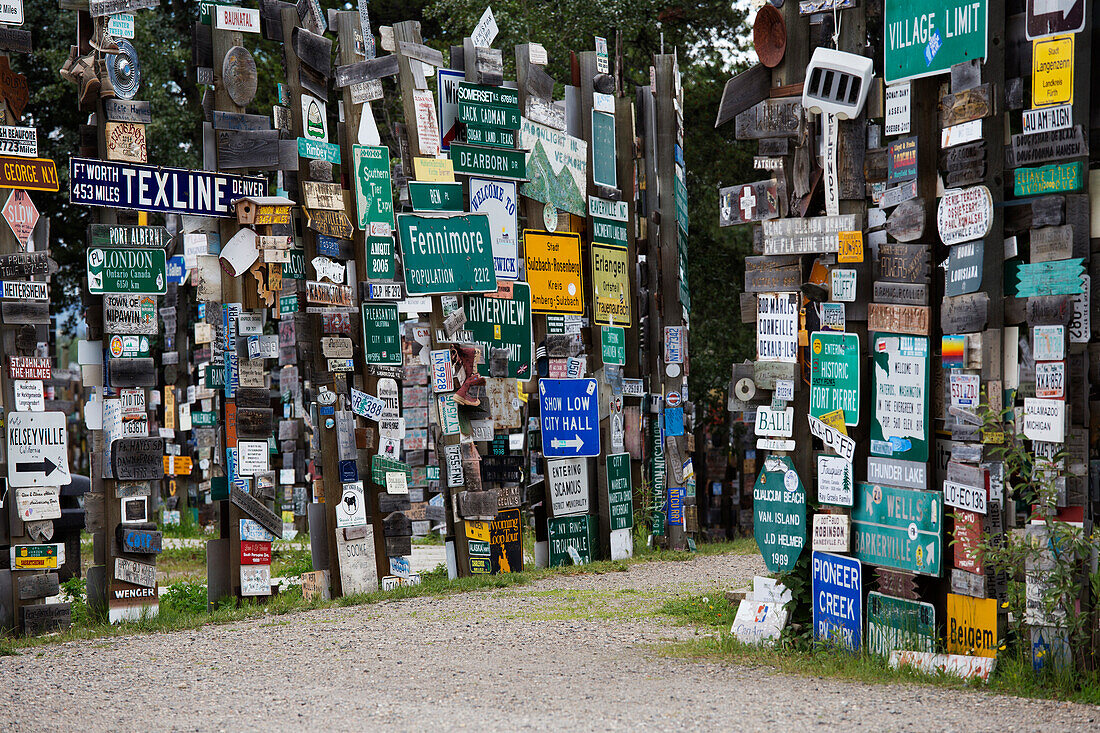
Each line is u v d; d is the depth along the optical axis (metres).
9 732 6.59
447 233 13.64
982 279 7.64
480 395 14.02
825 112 8.43
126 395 11.23
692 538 17.09
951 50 7.87
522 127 14.66
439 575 14.27
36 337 10.75
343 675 8.20
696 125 25.12
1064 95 7.35
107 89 11.29
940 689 7.14
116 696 7.65
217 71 12.40
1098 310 7.33
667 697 7.07
